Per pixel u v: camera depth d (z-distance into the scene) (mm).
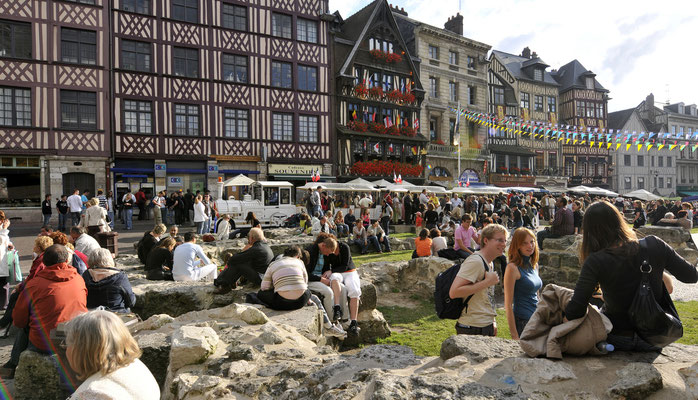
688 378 2006
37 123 18781
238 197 18844
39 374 3480
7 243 6109
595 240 2109
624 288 2053
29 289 3559
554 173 40531
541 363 2207
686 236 9680
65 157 19250
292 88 25406
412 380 2180
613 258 2041
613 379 2055
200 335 3287
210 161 22781
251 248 5586
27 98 18734
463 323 3326
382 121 29891
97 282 4215
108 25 20281
